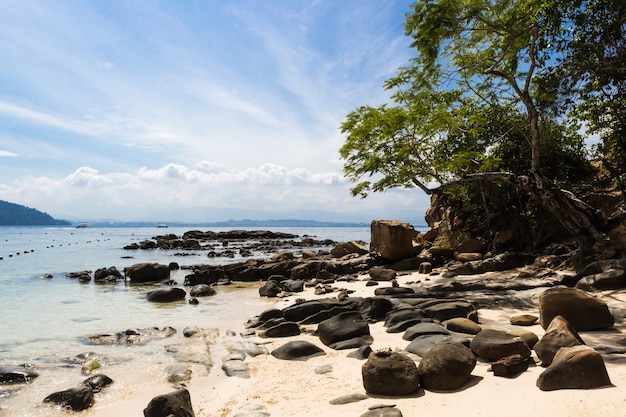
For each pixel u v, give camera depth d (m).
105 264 32.78
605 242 14.70
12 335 10.89
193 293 18.02
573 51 15.80
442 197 29.52
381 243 24.27
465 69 18.86
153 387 7.15
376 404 5.45
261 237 87.88
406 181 20.84
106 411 6.21
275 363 8.20
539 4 15.12
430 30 15.80
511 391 5.35
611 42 15.15
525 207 23.08
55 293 18.67
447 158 20.94
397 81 19.86
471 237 22.78
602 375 4.94
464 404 5.19
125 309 14.83
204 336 10.62
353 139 20.59
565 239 20.92
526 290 13.48
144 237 92.38
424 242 27.08
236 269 24.34
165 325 12.12
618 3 14.05
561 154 22.52
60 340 10.34
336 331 9.52
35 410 6.25
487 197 24.55
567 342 6.16
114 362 8.53
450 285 14.52
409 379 5.88
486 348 6.93
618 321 8.80
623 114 17.22
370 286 17.83
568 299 8.41
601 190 22.44
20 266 30.50
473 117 20.36
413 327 9.36
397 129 20.14
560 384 5.01
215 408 6.10
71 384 7.33
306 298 16.42
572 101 16.88
